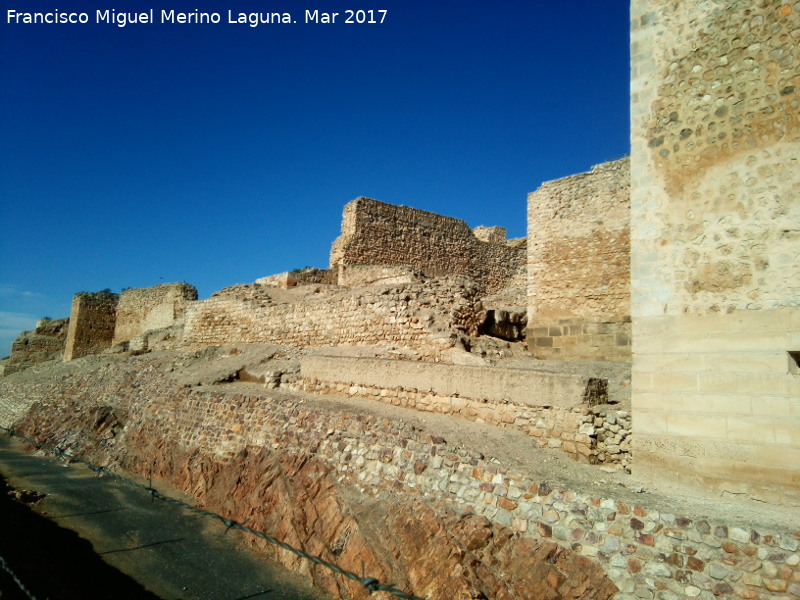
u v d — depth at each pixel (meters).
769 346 6.93
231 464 12.27
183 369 19.61
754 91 7.47
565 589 6.71
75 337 38.25
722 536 6.15
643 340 7.88
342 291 23.61
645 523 6.63
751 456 6.87
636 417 7.79
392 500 8.95
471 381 10.84
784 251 6.99
